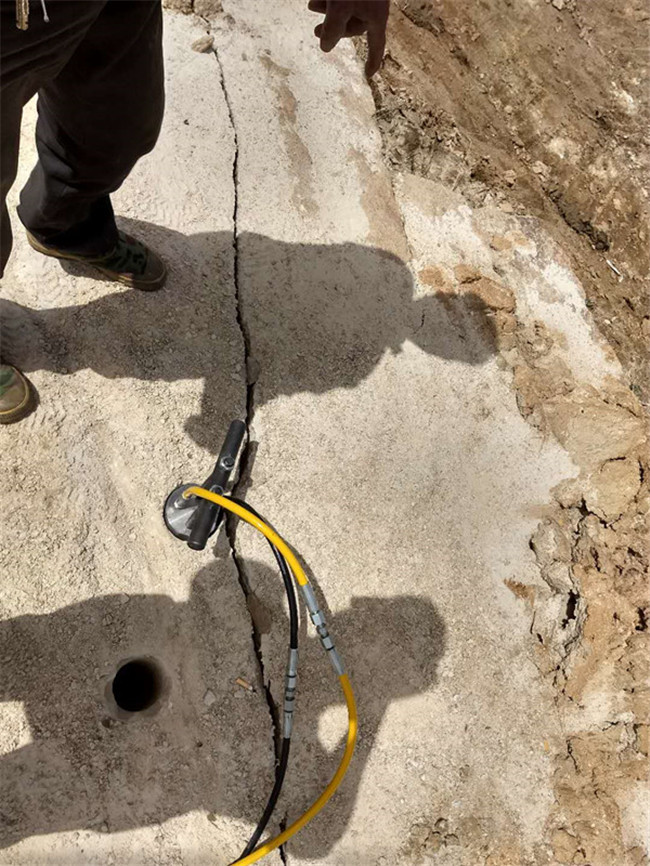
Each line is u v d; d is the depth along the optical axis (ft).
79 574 6.52
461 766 6.91
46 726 6.04
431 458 8.03
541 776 7.06
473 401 8.47
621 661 7.57
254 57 9.45
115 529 6.79
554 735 7.24
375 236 8.97
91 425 7.03
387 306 8.61
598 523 8.32
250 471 7.38
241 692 6.64
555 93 11.99
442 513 7.81
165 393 7.36
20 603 6.28
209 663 6.64
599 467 8.49
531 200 11.28
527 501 8.16
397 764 6.79
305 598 6.44
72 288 7.44
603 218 11.43
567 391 8.92
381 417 8.04
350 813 6.55
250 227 8.43
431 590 7.45
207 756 6.37
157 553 6.82
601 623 7.64
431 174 10.19
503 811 6.86
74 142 5.69
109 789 6.05
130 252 7.25
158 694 6.50
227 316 7.91
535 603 7.75
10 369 6.61
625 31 12.64
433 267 9.12
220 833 6.21
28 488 6.62
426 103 10.65
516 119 11.76
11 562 6.36
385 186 9.48
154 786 6.17
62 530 6.59
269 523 7.24
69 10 4.20
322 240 8.68
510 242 9.93
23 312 7.19
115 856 5.90
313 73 9.78
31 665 6.15
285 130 9.16
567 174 11.59
